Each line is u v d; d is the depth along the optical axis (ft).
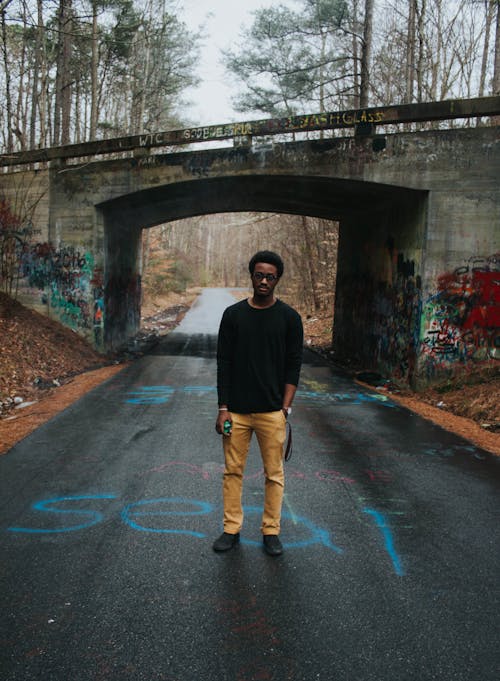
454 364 32.48
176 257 146.82
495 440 21.59
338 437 21.42
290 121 35.45
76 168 42.86
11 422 22.44
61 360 36.45
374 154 33.68
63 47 64.23
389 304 38.52
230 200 48.60
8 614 8.89
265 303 10.89
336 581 10.20
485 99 31.22
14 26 73.51
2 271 46.01
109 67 87.71
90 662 7.75
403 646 8.29
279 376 11.06
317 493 15.02
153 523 12.64
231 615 9.00
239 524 11.52
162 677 7.48
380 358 40.01
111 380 33.17
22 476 15.78
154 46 88.53
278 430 11.10
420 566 10.90
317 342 61.26
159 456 17.99
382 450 19.69
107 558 10.90
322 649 8.18
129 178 41.37
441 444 20.76
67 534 11.98
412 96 61.26
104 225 44.39
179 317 87.61
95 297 43.65
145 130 96.53
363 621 8.93
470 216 32.22
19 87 79.36
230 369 11.18
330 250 80.74
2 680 7.32
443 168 32.42
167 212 53.72
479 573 10.67
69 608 9.10
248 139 36.88
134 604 9.27
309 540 11.98
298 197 44.80
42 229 44.50
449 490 15.56
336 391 32.45
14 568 10.42
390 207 39.04
